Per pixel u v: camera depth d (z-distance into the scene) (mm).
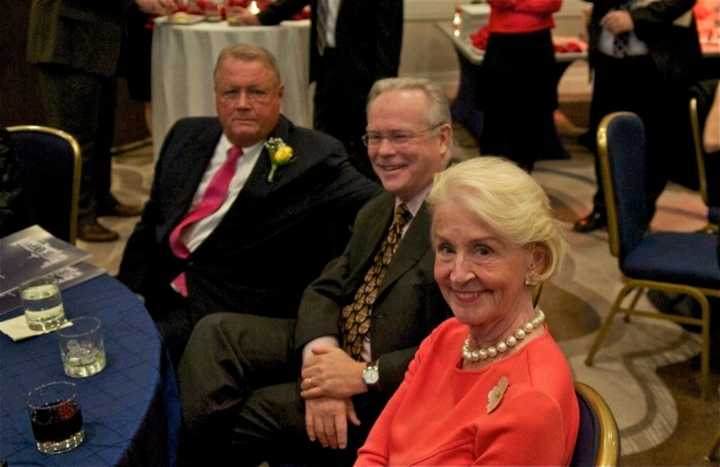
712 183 3203
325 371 1720
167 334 2230
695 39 3643
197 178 2408
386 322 1740
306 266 2330
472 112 5320
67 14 3568
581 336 3045
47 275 1844
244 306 2324
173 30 3857
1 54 4516
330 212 2289
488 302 1223
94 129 3830
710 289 2549
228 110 2254
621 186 2604
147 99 4211
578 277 3537
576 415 1142
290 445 1786
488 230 1196
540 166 5027
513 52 4070
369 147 1833
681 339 3004
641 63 3635
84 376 1447
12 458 1216
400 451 1310
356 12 3594
